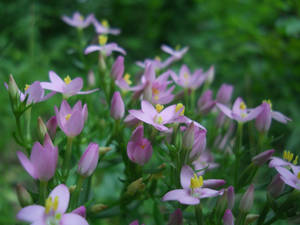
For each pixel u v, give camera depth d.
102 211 0.10
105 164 0.10
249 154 0.11
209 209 0.10
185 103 0.12
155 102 0.10
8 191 0.17
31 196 0.08
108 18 0.34
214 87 0.24
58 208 0.07
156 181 0.10
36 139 0.10
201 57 0.28
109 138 0.10
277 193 0.09
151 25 0.33
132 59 0.31
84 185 0.09
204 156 0.11
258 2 0.26
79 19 0.14
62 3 0.34
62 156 0.09
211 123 0.13
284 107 0.21
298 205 0.09
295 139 0.15
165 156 0.10
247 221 0.09
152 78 0.10
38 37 0.26
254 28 0.22
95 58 0.13
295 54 0.22
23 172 0.19
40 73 0.21
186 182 0.08
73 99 0.11
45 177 0.07
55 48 0.26
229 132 0.12
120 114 0.10
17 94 0.09
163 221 0.10
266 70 0.23
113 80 0.11
